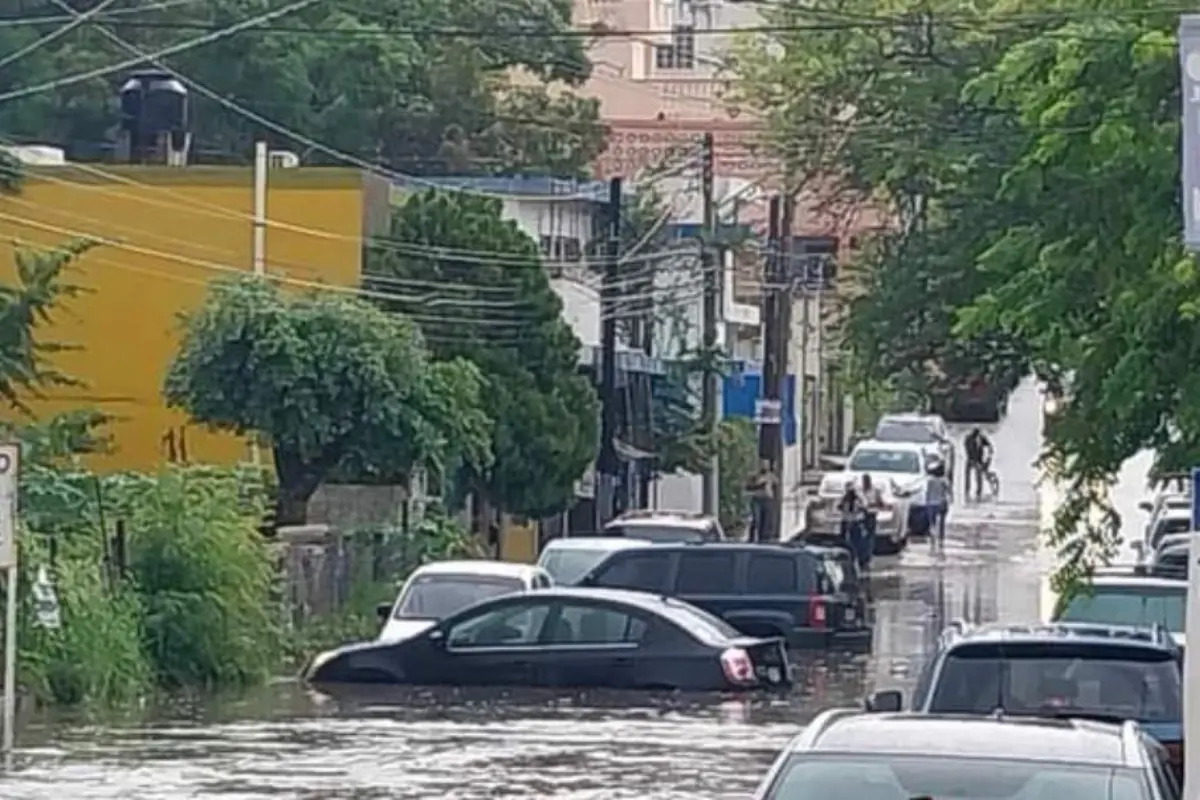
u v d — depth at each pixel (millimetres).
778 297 129000
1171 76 42688
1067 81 43969
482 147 144250
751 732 54844
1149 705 34844
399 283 102750
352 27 129000
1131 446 47000
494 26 144125
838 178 101000
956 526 145125
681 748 51844
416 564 92562
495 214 104500
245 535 69625
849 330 99875
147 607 65750
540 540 115812
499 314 103188
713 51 189500
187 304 102562
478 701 61094
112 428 101812
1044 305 45344
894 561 121062
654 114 195750
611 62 197250
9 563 50219
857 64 96438
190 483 69375
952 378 102062
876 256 100875
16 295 77125
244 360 88562
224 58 133750
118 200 103188
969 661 35500
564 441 103812
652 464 135375
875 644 83750
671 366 136000
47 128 131625
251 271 99312
